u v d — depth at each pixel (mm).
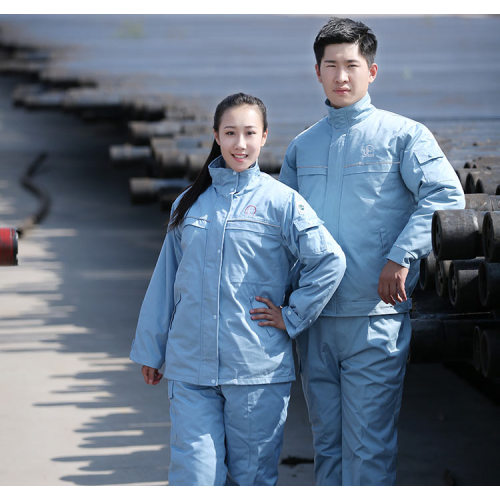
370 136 4090
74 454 5547
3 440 5762
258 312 3914
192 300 3928
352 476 4223
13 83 27938
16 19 21516
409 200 4129
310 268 3926
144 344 4156
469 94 11516
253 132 3906
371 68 4156
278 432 4008
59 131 23125
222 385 3920
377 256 4082
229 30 19672
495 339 4309
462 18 19797
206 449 3869
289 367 4000
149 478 5191
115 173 18516
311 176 4223
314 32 19203
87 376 7066
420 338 4754
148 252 12031
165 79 13953
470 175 5215
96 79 14125
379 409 4145
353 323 4117
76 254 11875
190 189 4062
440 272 4637
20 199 15938
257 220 3912
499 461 5477
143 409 6355
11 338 8117
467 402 6605
